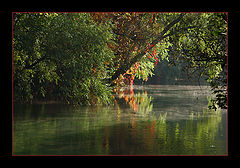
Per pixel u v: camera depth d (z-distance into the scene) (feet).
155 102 78.13
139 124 48.29
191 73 49.39
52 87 66.90
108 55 64.18
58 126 46.03
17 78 59.88
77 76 61.46
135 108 66.39
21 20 56.95
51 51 58.23
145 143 36.96
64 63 59.88
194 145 36.27
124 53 77.46
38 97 66.49
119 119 52.70
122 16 74.74
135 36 77.97
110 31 69.87
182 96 94.73
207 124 48.78
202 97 91.71
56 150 33.81
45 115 54.85
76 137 39.34
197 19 64.85
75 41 58.34
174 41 63.93
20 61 60.34
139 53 78.74
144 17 77.36
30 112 56.59
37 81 65.62
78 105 65.82
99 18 68.49
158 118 54.08
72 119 51.75
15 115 53.62
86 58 61.52
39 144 36.04
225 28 38.22
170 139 38.86
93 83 65.10
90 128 44.88
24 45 57.31
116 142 37.19
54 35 57.52
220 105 36.42
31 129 43.60
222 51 40.27
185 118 54.24
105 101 68.33
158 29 77.00
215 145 36.22
